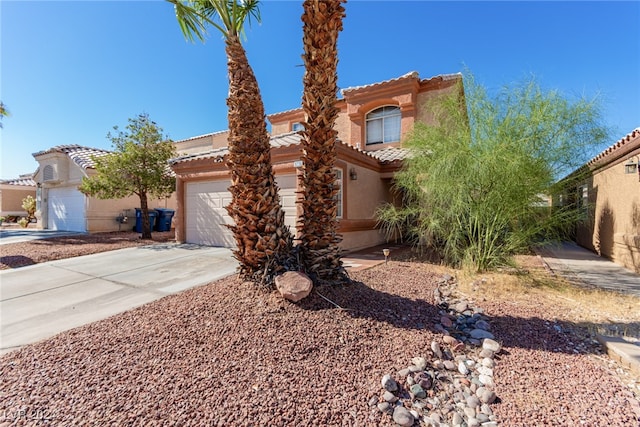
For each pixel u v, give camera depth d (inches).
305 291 187.8
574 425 113.6
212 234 482.0
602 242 460.1
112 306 216.7
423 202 366.3
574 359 161.0
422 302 229.0
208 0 219.6
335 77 210.1
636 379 143.2
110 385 123.3
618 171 408.8
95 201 689.0
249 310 180.9
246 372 133.4
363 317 184.7
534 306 235.3
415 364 149.9
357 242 466.0
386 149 618.8
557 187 316.8
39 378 127.6
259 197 200.2
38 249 445.1
